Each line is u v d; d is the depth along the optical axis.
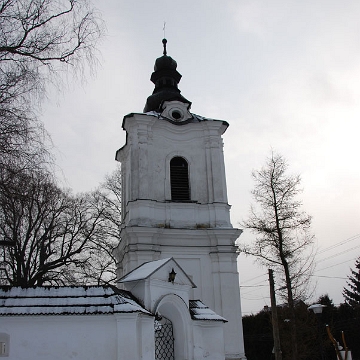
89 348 12.59
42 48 12.44
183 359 15.29
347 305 51.31
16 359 12.22
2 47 11.94
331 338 13.54
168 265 15.88
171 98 28.78
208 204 25.19
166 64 31.25
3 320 12.50
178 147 26.41
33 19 12.45
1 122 11.50
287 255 24.62
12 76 11.82
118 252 28.42
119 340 12.66
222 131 27.30
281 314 33.94
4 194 12.00
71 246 32.56
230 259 24.00
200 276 23.66
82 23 12.95
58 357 12.40
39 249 31.39
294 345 24.36
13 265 27.70
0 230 13.71
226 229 24.12
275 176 26.02
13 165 11.67
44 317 12.64
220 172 25.97
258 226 25.09
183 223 24.45
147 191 24.47
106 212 34.47
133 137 25.59
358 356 47.28
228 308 23.00
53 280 31.47
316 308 18.30
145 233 23.20
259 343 50.97
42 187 14.37
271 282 24.66
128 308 12.92
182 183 25.91
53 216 29.92
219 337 16.34
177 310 15.63
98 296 13.37
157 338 15.91
